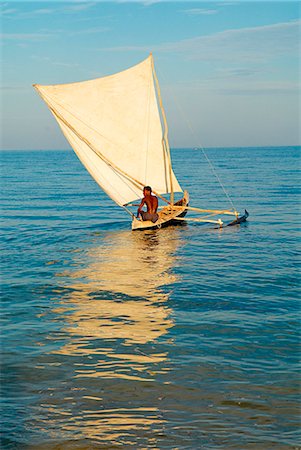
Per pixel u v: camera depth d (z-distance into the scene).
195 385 9.27
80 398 8.84
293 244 22.94
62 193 54.59
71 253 21.58
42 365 10.16
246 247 22.33
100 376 9.66
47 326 12.47
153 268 18.53
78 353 10.77
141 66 28.19
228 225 29.12
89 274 17.75
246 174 81.50
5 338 11.66
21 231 28.19
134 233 26.97
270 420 8.10
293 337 11.54
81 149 27.56
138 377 9.60
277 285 15.98
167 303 14.26
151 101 28.59
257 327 12.20
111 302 14.45
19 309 13.88
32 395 8.95
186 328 12.20
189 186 60.62
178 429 7.89
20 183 71.00
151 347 11.06
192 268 18.39
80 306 14.11
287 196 46.44
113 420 8.16
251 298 14.62
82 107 27.45
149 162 29.17
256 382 9.34
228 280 16.62
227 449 7.39
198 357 10.48
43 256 21.00
